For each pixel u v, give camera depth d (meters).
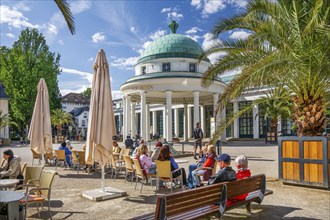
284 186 8.92
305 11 8.58
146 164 8.87
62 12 5.91
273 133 30.05
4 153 7.83
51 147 12.74
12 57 44.81
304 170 8.59
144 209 6.68
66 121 53.41
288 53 8.05
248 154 18.94
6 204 4.74
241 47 9.58
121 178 11.14
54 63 49.12
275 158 16.47
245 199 5.83
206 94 33.97
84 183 10.01
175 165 8.51
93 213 6.38
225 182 5.19
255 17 9.12
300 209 6.51
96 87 8.00
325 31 7.49
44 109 12.70
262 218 5.88
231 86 7.90
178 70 30.22
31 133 12.44
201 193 4.65
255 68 7.60
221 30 9.57
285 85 9.52
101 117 7.82
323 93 9.08
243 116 39.50
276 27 8.40
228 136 41.44
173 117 47.66
